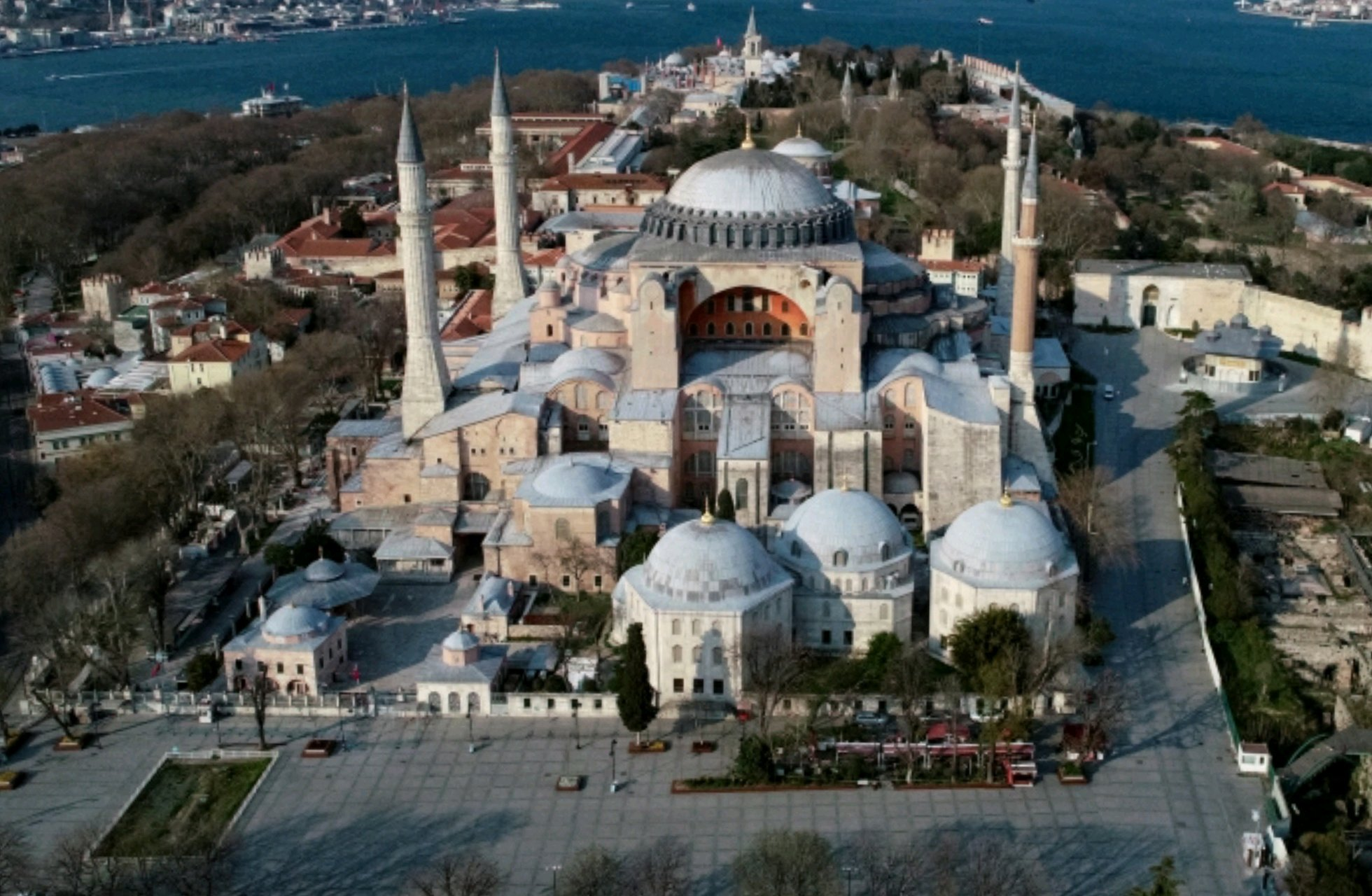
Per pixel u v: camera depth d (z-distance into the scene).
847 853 166.12
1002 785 179.12
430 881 162.25
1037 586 197.62
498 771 185.00
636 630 184.88
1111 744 187.25
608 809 176.25
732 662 194.12
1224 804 174.88
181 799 180.50
